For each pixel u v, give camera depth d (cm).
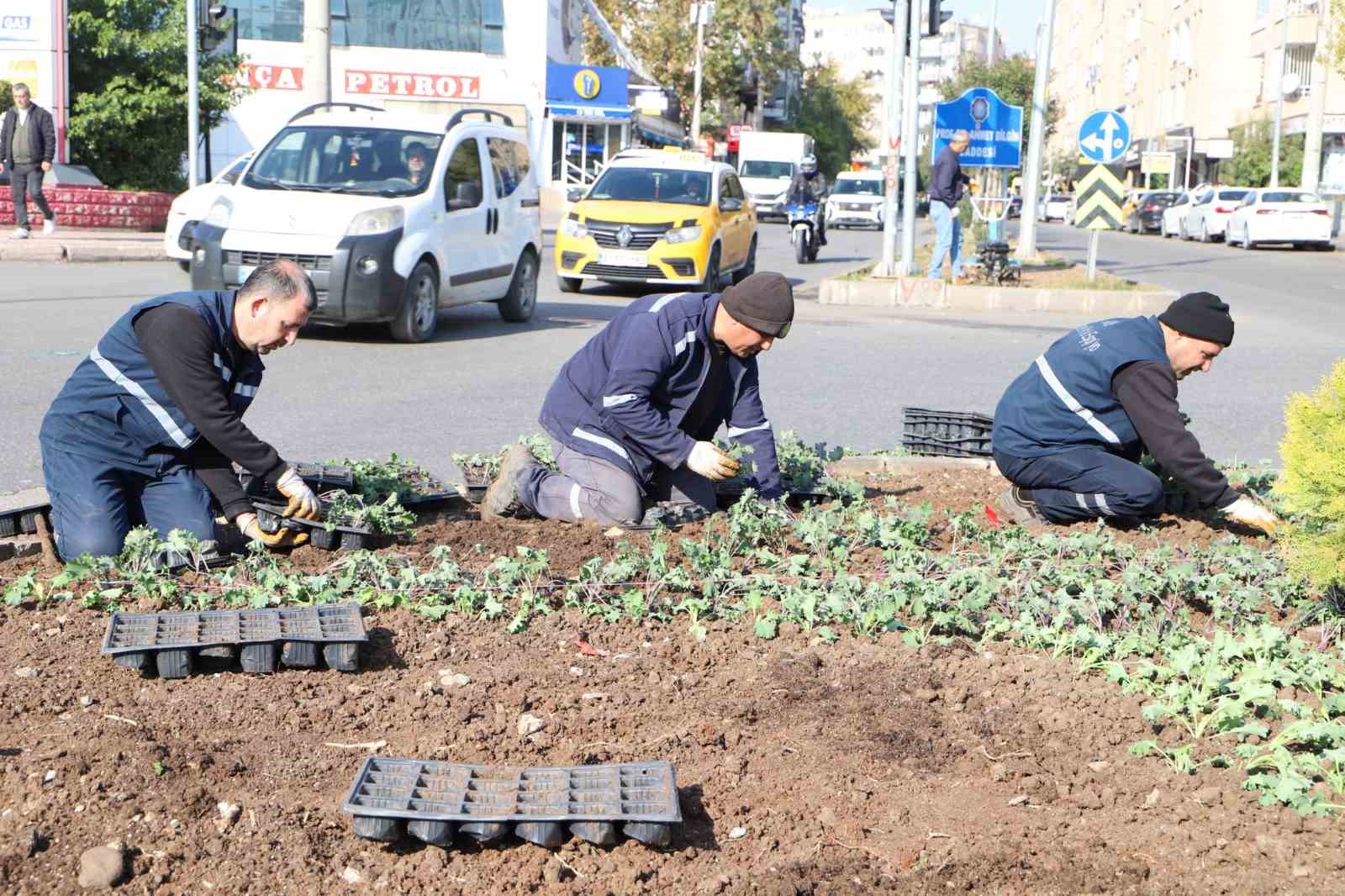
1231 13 6184
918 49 1984
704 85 6644
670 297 546
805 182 2548
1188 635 437
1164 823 318
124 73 2705
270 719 365
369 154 1305
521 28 4350
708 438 591
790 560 505
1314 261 3075
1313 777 339
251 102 4241
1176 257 3092
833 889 290
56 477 496
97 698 372
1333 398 425
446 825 296
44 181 2372
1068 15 10412
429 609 441
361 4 4228
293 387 1001
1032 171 2400
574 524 568
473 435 834
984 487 673
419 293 1259
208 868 291
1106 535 552
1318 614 466
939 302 1752
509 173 1446
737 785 338
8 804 309
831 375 1129
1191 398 1041
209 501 514
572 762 347
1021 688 400
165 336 486
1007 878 294
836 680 405
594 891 288
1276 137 4866
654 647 427
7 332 1199
